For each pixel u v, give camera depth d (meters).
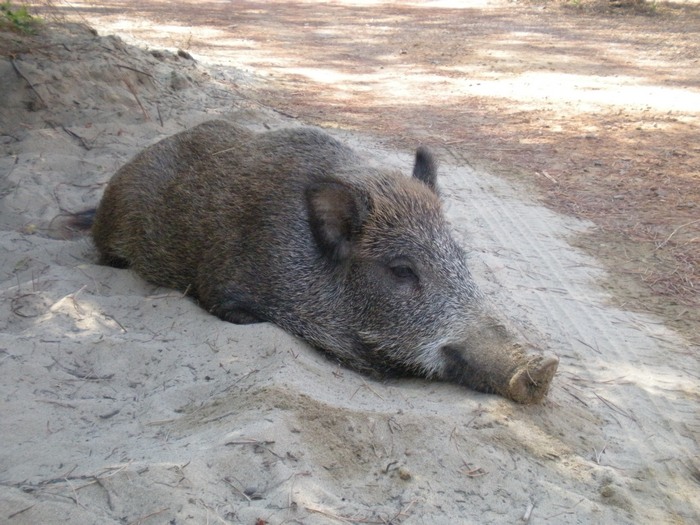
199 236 1.88
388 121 3.69
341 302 1.74
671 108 4.04
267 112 3.46
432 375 1.70
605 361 1.85
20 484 1.34
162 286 1.95
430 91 4.46
